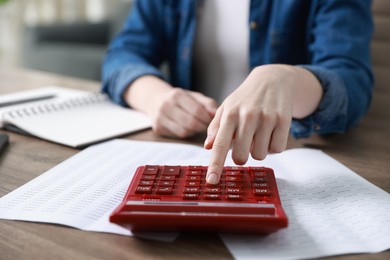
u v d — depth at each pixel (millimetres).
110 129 573
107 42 2719
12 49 2910
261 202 308
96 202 345
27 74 1047
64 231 303
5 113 612
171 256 272
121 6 2574
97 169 426
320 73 513
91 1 2947
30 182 393
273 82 406
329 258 269
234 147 360
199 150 489
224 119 364
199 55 969
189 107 559
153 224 288
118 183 385
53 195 361
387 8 937
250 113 362
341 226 305
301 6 810
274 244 282
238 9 905
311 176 398
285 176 401
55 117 620
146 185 335
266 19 848
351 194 357
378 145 523
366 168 438
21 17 2863
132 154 474
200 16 944
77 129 568
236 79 935
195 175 357
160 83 666
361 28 709
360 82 606
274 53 842
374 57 960
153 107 602
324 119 527
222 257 271
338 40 676
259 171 366
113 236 296
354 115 582
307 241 285
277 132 369
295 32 829
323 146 520
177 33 972
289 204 340
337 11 720
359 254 273
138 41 939
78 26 2559
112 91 730
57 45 2398
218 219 284
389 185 390
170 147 500
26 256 273
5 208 336
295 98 458
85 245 285
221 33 928
